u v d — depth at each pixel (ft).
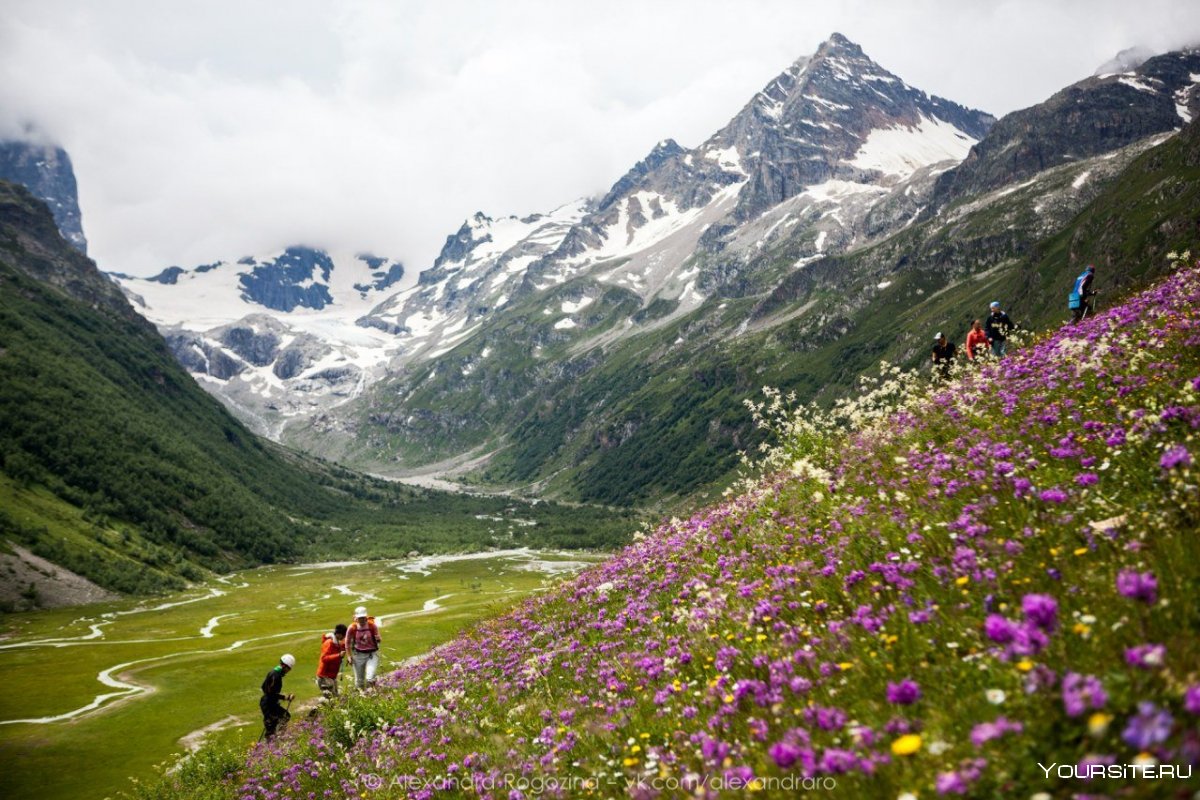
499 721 35.58
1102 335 46.03
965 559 21.66
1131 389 32.32
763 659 23.61
